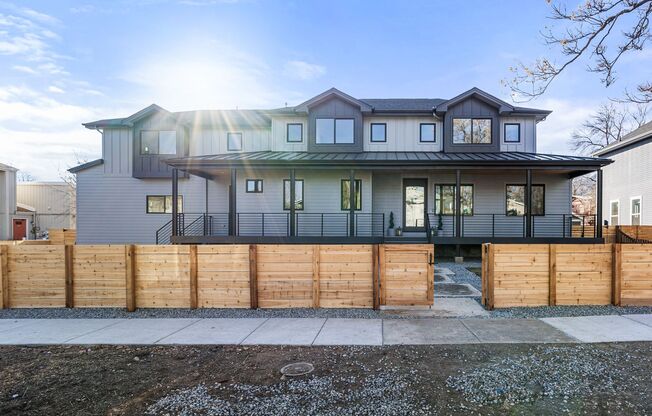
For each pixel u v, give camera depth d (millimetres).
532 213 15211
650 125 18516
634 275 7113
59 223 31000
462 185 15414
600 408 3238
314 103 15422
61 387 3820
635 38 7152
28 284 7480
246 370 4199
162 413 3260
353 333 5566
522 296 7105
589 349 4738
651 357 4438
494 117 15273
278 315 6750
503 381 3801
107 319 6590
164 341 5293
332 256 7234
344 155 14508
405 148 15758
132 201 16641
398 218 15539
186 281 7355
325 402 3402
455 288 8875
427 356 4559
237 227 15055
